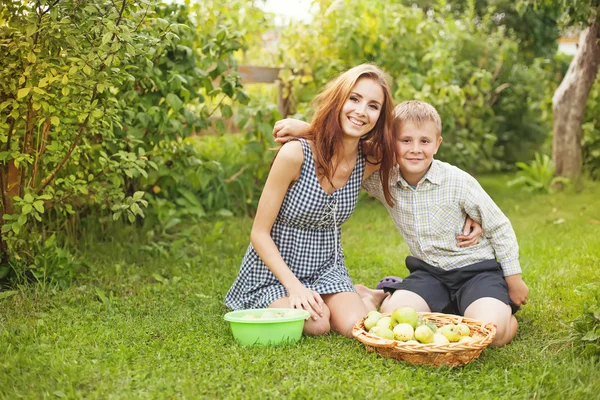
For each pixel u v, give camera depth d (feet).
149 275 12.56
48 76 9.71
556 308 10.34
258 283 9.85
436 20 28.27
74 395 6.91
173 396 6.93
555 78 34.78
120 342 8.64
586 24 16.57
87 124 10.92
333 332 9.30
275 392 7.00
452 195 9.58
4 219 11.26
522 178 24.27
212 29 16.70
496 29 38.14
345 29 20.58
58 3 9.98
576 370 7.62
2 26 10.02
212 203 18.39
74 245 13.58
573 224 17.37
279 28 22.26
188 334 8.95
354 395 6.96
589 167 24.80
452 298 9.75
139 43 10.39
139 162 11.87
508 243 9.48
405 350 7.68
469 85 25.63
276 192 9.45
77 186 11.39
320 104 9.56
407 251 14.83
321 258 9.91
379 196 10.25
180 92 15.06
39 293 10.71
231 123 20.17
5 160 10.87
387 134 9.50
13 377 7.32
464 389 7.27
